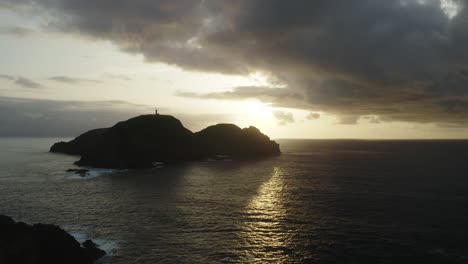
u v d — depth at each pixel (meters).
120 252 36.94
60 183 82.69
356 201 63.19
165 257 35.72
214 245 39.34
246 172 109.00
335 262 34.94
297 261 35.16
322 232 44.34
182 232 43.84
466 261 35.12
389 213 54.06
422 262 34.94
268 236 42.69
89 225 46.56
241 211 55.00
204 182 86.31
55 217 50.59
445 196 68.25
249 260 35.25
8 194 68.00
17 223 34.91
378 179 93.38
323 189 76.88
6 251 30.14
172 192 71.56
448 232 44.25
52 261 32.66
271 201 63.00
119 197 65.56
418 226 47.03
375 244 39.94
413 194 70.62
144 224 47.12
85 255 34.72
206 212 54.12
